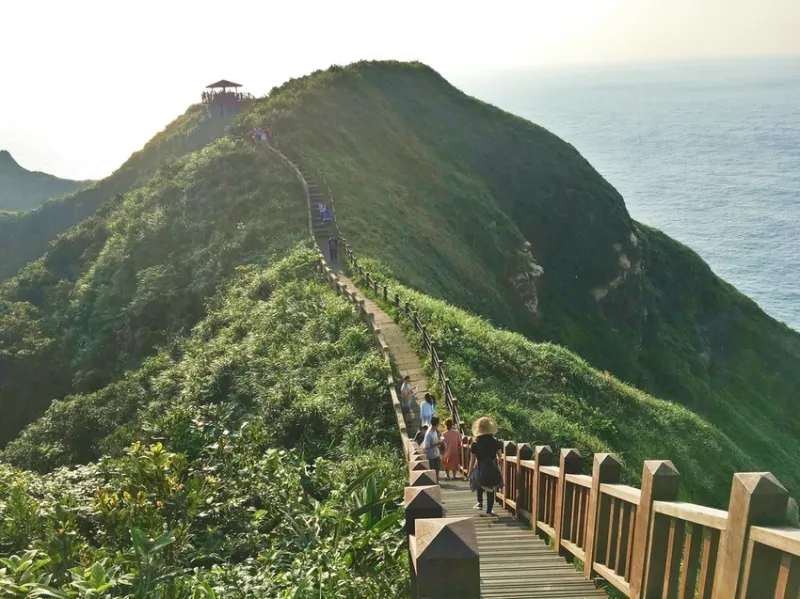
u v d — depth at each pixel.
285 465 10.98
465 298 35.66
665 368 54.97
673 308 63.09
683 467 21.28
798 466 37.88
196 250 34.09
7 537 7.84
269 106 47.69
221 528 8.70
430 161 50.12
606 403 22.84
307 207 34.06
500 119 62.19
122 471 8.95
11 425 32.88
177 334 28.64
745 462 24.64
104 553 7.36
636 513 5.40
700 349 59.59
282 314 22.08
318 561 6.80
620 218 59.47
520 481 10.05
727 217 176.00
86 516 8.63
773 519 3.56
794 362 61.94
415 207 42.56
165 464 8.55
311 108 47.53
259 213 34.44
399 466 12.48
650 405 24.94
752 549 3.56
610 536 6.05
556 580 6.66
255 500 9.77
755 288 122.62
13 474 11.00
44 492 9.98
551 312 53.03
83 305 36.59
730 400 54.16
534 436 17.30
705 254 145.00
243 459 10.62
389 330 21.33
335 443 14.28
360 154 45.22
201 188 38.94
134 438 18.42
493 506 10.99
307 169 38.44
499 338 23.47
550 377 22.12
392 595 6.32
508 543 8.33
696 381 53.88
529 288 48.56
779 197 195.00
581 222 57.25
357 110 50.94
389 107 55.53
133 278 35.59
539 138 61.25
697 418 26.30
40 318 38.81
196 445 11.05
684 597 4.44
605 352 52.88
